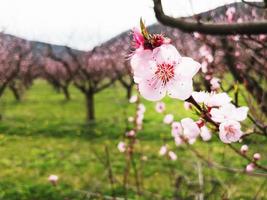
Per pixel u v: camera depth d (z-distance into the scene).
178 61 1.22
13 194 11.29
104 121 21.70
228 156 12.13
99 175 12.29
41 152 15.73
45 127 20.56
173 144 15.44
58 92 37.50
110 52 24.66
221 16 3.91
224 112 1.34
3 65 22.77
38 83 49.00
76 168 13.38
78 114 25.17
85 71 22.80
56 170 13.43
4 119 22.89
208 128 1.42
